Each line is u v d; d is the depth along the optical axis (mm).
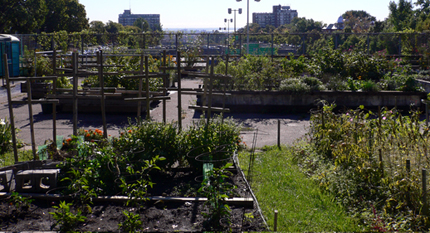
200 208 5699
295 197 6195
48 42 31312
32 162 6812
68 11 65438
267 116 14750
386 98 15516
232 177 7141
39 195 6031
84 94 8359
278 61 20031
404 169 5684
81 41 32312
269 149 9500
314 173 7320
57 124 12875
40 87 17000
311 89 15711
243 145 9578
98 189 6148
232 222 5281
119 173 6227
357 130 7848
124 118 13930
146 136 7137
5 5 48406
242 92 15523
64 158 6957
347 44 49844
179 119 7816
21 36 29969
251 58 18500
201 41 32688
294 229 5082
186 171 7473
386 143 6891
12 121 7070
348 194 6016
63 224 4840
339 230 5102
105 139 7512
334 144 8094
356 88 15859
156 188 6562
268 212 5617
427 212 5117
